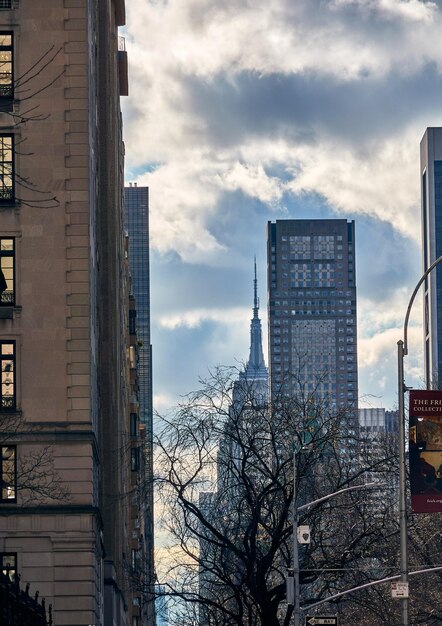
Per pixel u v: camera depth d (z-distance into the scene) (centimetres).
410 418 5538
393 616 8225
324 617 6494
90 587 7369
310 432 7306
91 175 8019
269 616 7138
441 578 8788
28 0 7662
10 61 7631
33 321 7544
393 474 7994
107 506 9669
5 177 7600
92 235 8031
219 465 7219
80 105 7644
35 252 7575
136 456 12038
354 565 7788
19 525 7381
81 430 7462
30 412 7481
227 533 7350
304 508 6775
